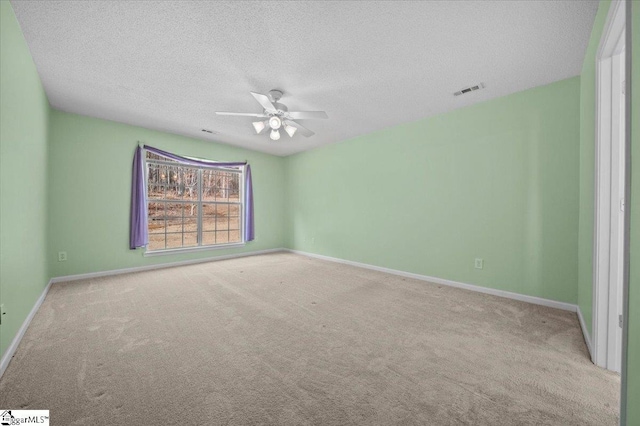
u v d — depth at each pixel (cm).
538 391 142
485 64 243
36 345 189
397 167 410
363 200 461
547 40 208
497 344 193
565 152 265
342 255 498
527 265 287
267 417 124
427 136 374
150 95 313
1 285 167
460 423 120
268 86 287
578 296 245
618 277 162
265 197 609
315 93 303
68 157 368
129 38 210
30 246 238
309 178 573
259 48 222
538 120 280
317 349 186
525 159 288
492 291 311
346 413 126
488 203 315
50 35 207
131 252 425
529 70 252
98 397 136
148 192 488
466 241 333
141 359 172
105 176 399
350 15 184
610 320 163
